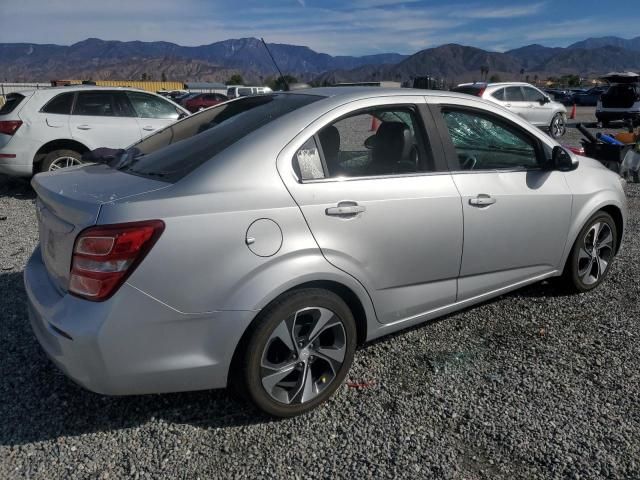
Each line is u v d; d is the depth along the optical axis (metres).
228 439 2.54
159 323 2.29
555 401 2.85
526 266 3.67
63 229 2.42
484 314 3.91
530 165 3.68
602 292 4.30
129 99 8.42
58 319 2.28
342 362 2.80
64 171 3.06
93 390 2.32
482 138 3.44
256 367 2.51
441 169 3.15
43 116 7.71
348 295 2.83
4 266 4.79
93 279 2.23
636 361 3.27
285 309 2.52
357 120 2.93
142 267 2.23
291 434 2.58
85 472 2.31
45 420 2.65
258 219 2.45
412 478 2.30
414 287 3.07
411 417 2.71
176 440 2.53
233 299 2.40
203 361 2.41
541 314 3.91
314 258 2.58
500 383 3.02
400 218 2.88
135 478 2.28
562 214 3.75
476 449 2.48
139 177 2.62
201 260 2.33
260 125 2.76
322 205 2.63
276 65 4.06
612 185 4.19
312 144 2.73
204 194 2.39
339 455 2.44
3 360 3.19
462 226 3.16
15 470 2.31
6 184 8.98
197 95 29.61
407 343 3.48
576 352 3.38
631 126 12.52
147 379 2.34
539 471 2.34
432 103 3.23
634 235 5.98
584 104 44.25
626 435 2.58
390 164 3.01
